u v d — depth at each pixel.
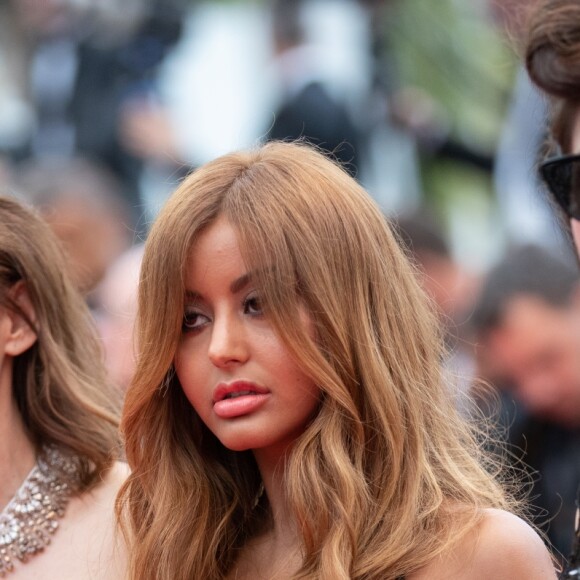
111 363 10.51
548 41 5.92
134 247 12.75
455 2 15.88
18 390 7.12
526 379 9.49
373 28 16.02
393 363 5.77
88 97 16.69
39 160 16.31
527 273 9.58
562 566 6.18
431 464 5.80
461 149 15.62
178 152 16.52
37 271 7.13
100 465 7.05
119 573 6.57
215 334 5.64
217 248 5.65
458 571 5.52
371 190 15.24
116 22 16.89
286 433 5.73
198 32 17.06
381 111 15.68
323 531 5.62
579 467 9.27
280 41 15.93
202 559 6.04
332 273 5.68
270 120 15.55
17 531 6.84
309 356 5.59
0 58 17.52
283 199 5.70
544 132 6.71
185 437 6.14
